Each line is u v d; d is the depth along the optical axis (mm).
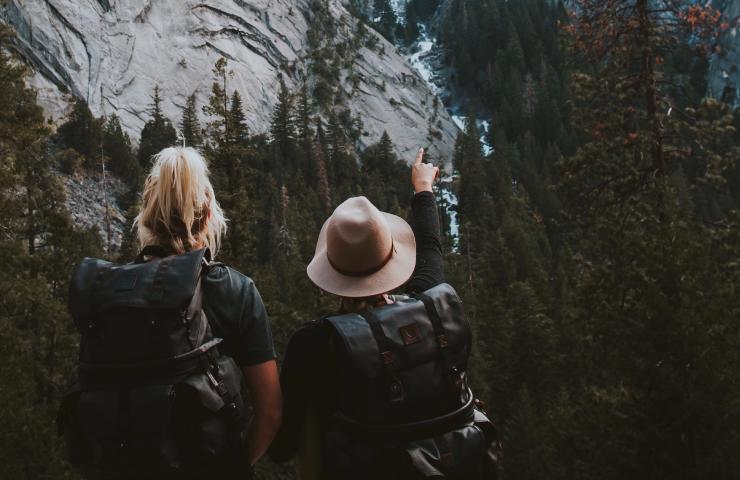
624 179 14219
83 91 126062
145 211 2459
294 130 139625
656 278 9977
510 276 75562
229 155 17625
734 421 9297
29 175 18500
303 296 26531
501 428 38938
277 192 100125
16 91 15172
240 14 162125
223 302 2295
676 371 9688
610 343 10461
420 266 2781
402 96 185125
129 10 142750
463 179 126062
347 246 2432
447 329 2336
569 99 15016
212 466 2172
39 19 122688
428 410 2262
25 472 10422
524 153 141375
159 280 2193
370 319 2312
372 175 137250
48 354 16328
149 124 116875
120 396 2102
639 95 14453
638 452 9711
